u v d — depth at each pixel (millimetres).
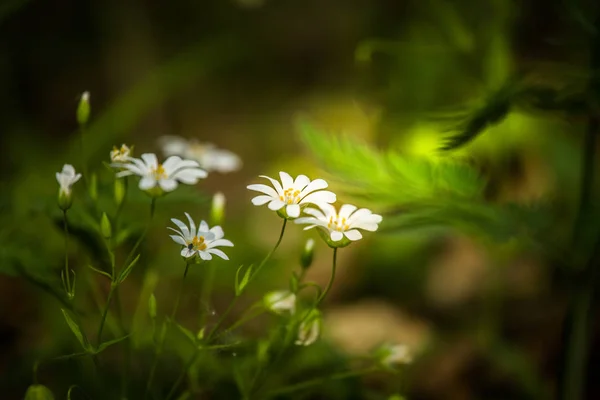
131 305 620
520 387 612
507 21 569
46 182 699
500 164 662
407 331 714
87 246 471
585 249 490
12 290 701
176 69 963
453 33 596
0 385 535
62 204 417
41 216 549
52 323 558
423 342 657
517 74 476
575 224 491
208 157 511
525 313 698
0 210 520
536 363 645
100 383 436
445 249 810
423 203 494
